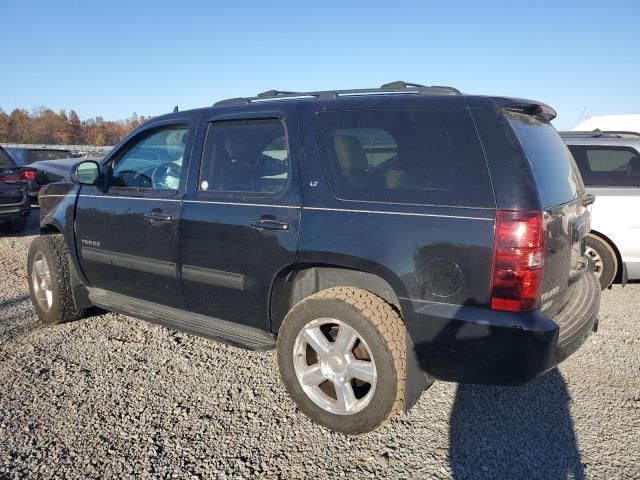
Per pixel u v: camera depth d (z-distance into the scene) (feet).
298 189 10.21
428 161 9.11
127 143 14.06
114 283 14.01
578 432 10.04
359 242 9.30
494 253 8.25
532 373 8.25
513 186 8.33
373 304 9.37
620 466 9.00
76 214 14.48
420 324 8.85
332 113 10.27
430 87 10.16
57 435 9.77
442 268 8.63
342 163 9.93
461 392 11.60
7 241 30.66
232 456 9.21
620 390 11.78
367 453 9.35
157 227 12.36
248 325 11.31
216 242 11.21
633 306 17.95
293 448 9.48
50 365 12.78
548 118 11.29
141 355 13.46
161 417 10.45
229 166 11.52
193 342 14.34
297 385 10.27
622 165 18.60
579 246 11.24
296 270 10.48
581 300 10.57
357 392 10.25
